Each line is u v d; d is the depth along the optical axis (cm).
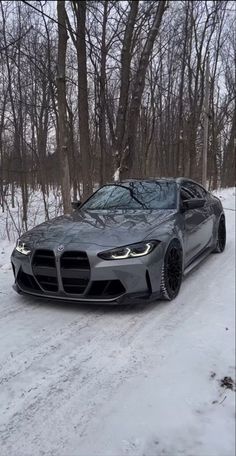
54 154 1981
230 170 3138
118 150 1191
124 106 1195
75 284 458
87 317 457
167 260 484
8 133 1838
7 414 290
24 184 1455
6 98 1603
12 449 255
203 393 302
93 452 250
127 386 318
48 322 447
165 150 2514
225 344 377
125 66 1195
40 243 481
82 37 1072
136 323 436
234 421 271
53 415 287
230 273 610
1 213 1458
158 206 574
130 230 480
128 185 639
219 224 738
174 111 2484
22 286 503
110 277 444
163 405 290
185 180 674
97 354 371
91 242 458
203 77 2281
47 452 252
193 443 253
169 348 376
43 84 1591
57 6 919
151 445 253
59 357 368
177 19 2631
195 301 496
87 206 611
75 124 1894
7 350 385
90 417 283
